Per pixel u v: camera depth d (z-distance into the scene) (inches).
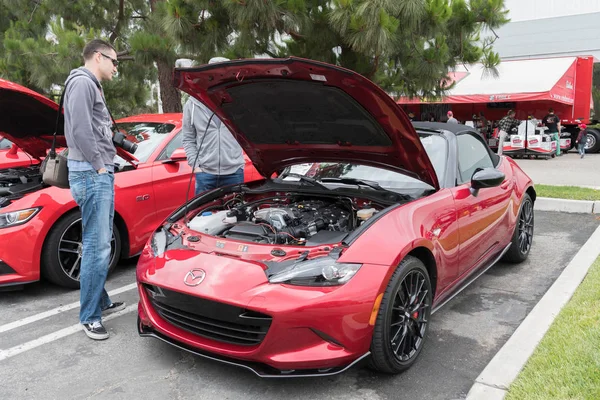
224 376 116.6
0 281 154.3
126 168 186.2
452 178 147.0
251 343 105.3
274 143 154.4
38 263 159.6
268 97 128.9
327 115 129.3
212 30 265.3
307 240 122.9
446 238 130.8
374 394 108.5
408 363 115.9
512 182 182.7
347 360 103.5
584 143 610.9
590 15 971.3
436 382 112.9
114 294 169.0
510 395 98.6
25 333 140.5
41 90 352.5
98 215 133.5
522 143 597.3
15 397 109.0
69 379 116.1
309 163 171.8
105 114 135.6
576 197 288.2
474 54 308.5
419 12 245.4
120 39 388.8
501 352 114.5
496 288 169.2
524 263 194.9
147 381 114.9
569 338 118.2
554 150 609.0
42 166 142.6
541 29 1024.2
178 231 131.3
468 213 143.6
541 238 227.8
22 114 166.6
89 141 127.4
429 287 123.4
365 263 106.1
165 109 389.1
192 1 258.2
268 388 111.3
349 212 139.3
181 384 113.4
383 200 136.9
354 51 277.0
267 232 126.2
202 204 151.5
